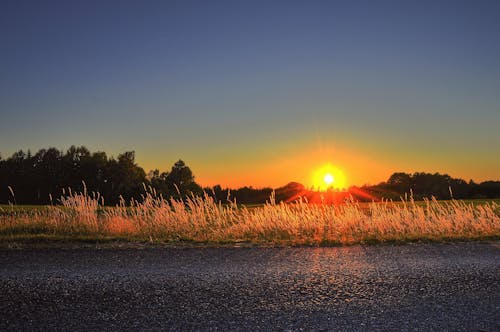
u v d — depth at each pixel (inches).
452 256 376.2
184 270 319.6
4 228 551.2
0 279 293.4
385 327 211.2
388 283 284.2
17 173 3208.7
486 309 235.3
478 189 2309.3
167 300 249.6
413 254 386.6
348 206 653.3
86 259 361.1
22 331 207.8
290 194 1491.1
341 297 254.7
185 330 208.2
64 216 590.9
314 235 514.0
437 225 568.1
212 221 615.8
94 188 3026.6
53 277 298.8
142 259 361.7
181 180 3287.4
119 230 535.8
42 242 454.3
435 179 2299.5
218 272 313.1
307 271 316.2
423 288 272.7
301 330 207.8
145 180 3309.5
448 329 209.0
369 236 511.5
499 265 337.7
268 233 536.1
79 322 218.1
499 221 590.6
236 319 221.1
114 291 266.5
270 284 281.0
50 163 3255.4
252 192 2102.6
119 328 210.7
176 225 561.9
